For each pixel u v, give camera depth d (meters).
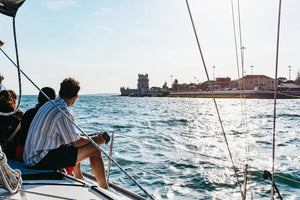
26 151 2.68
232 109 52.88
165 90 184.25
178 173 8.66
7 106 3.05
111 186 3.36
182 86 178.62
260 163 10.22
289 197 7.14
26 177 2.39
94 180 3.56
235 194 7.08
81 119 28.75
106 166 8.90
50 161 2.60
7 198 1.83
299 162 10.45
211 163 9.84
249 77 106.81
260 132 20.02
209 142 15.43
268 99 98.62
